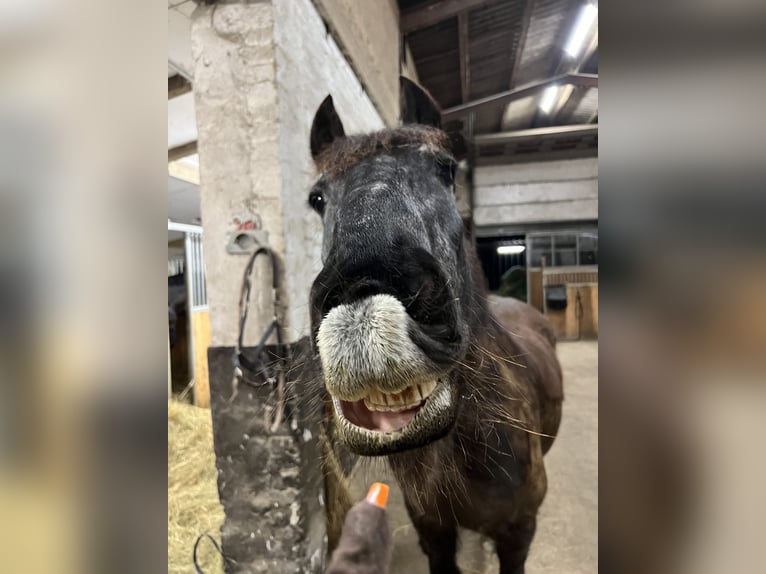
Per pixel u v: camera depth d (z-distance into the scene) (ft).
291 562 3.99
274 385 3.94
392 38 5.67
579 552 3.73
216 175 4.14
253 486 4.02
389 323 1.90
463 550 4.02
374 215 2.18
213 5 4.09
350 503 4.26
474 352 2.76
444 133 2.94
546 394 3.99
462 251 2.79
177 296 5.64
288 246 4.13
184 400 5.72
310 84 4.70
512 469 2.94
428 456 2.78
